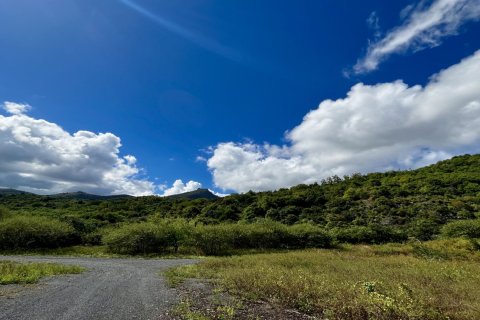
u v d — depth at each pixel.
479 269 16.48
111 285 12.33
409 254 29.06
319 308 8.83
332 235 41.31
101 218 54.62
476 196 63.81
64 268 16.47
